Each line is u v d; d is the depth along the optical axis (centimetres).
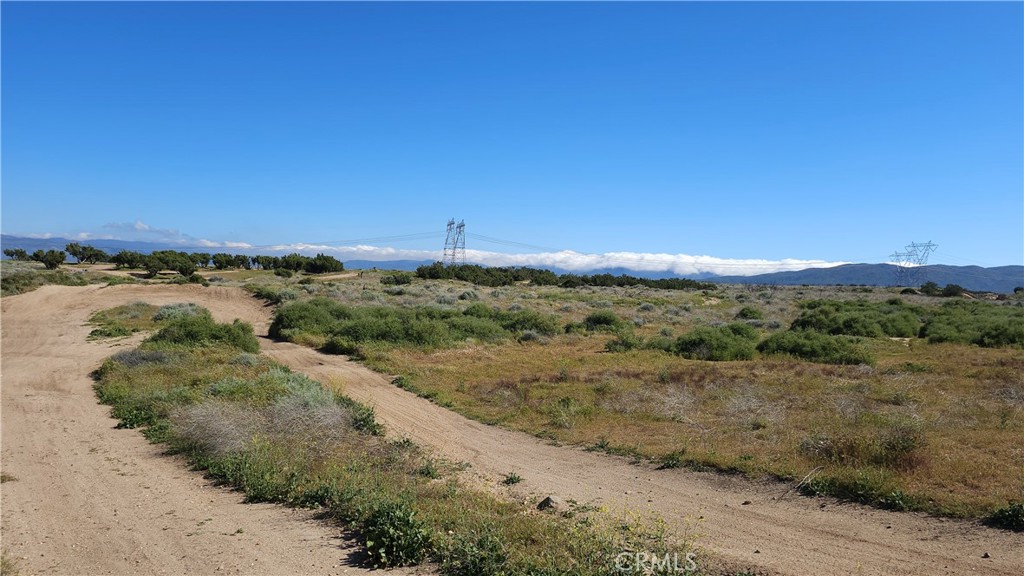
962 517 738
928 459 931
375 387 1912
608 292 7119
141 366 2070
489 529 671
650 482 964
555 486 947
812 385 1712
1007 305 5519
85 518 760
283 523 740
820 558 643
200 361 2162
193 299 4491
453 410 1595
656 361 2395
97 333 3136
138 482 930
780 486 905
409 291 5512
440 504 790
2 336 3278
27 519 755
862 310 4231
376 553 627
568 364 2317
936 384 1698
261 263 9175
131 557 633
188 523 741
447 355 2544
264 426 1135
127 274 7231
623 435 1266
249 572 595
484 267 9019
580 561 595
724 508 827
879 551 660
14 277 5559
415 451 1141
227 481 927
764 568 613
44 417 1455
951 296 7319
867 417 1272
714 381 1819
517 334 3175
